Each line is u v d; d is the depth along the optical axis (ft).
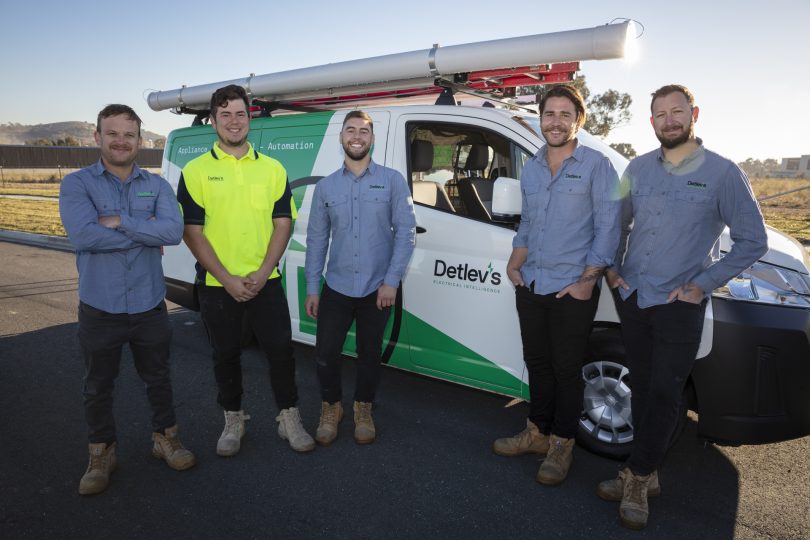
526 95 15.53
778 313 8.94
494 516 8.80
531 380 10.12
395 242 10.52
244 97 9.51
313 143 13.64
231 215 9.73
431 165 12.55
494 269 11.00
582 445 10.69
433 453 10.79
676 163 8.04
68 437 11.19
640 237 8.41
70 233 8.37
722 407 9.17
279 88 14.29
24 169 159.33
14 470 9.95
